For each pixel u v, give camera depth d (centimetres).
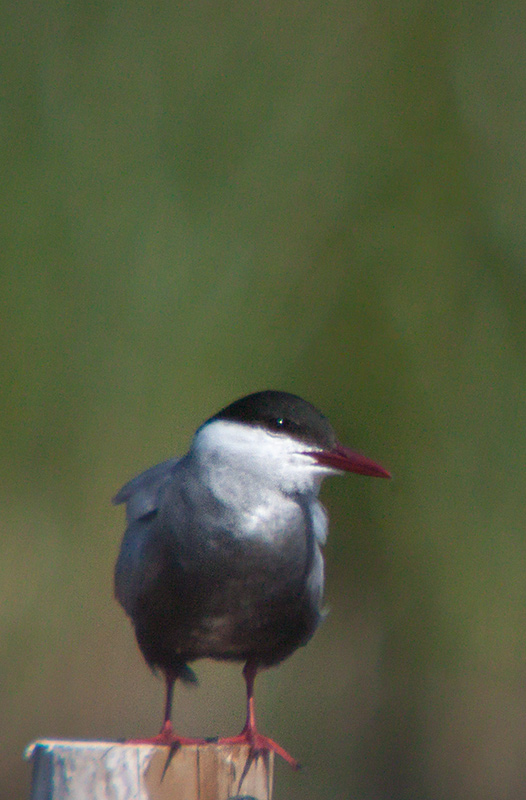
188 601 661
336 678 1277
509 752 1215
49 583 1158
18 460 1097
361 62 1139
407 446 1090
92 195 1088
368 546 1137
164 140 1109
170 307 1082
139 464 1082
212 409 1079
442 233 1105
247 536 655
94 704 1281
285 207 1112
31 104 1111
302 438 674
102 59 1125
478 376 1080
